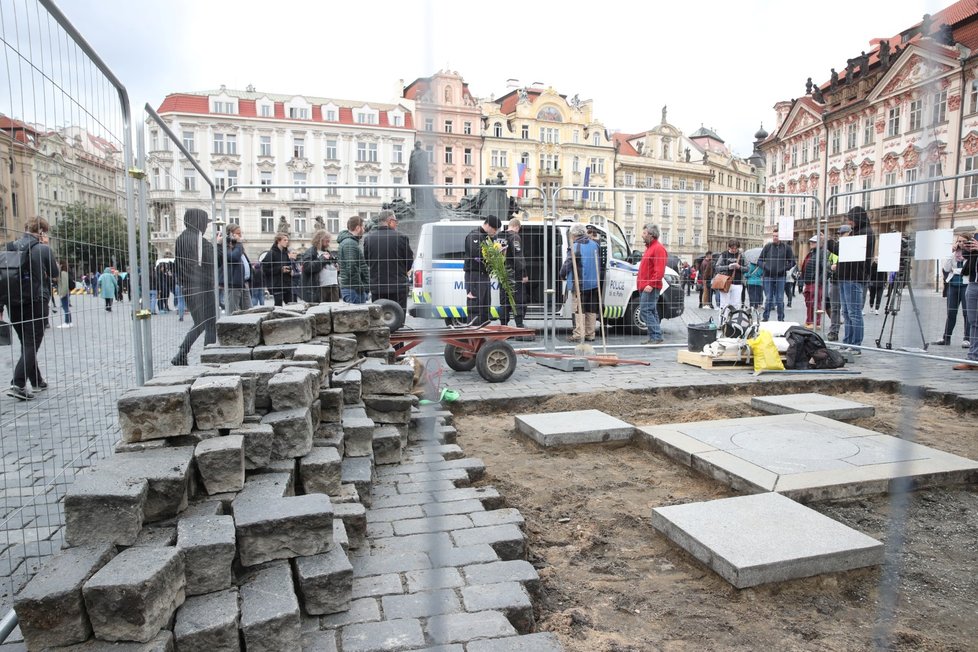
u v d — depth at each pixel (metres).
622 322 11.96
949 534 3.59
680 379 7.52
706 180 92.00
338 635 2.36
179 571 2.23
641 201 58.81
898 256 8.47
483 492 3.84
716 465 4.40
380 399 4.58
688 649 2.60
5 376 3.17
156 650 2.01
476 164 71.50
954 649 2.59
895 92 40.06
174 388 2.93
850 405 6.12
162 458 2.67
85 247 3.45
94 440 3.58
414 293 8.80
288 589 2.34
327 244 8.62
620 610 2.88
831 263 10.28
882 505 3.98
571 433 5.25
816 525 3.41
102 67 3.60
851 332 9.55
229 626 2.14
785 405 6.14
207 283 6.86
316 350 4.07
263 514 2.51
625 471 4.77
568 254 10.13
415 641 2.32
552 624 2.72
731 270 13.70
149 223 4.64
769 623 2.78
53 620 2.00
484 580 2.79
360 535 3.06
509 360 7.42
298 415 3.20
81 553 2.22
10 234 2.73
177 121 59.03
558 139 75.31
